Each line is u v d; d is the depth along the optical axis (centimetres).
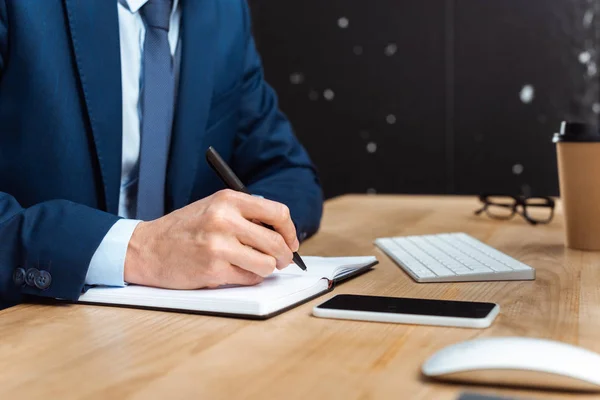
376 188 321
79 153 119
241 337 70
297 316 77
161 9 130
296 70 325
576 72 294
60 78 117
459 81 307
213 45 138
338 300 81
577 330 70
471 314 73
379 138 319
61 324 76
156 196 129
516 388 55
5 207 95
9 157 117
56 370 61
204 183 141
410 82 313
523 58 299
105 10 121
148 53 130
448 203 187
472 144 308
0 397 55
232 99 146
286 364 61
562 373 54
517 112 302
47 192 118
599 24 290
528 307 80
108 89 121
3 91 117
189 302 80
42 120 116
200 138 135
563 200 118
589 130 112
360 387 56
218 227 85
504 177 305
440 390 55
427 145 313
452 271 97
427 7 307
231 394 55
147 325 75
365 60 317
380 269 104
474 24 303
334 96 322
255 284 86
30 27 114
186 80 133
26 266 89
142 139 128
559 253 114
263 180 144
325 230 144
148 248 88
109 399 54
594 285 91
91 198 122
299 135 327
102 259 88
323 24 320
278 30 325
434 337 68
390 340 68
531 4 296
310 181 146
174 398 54
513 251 116
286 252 89
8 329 75
